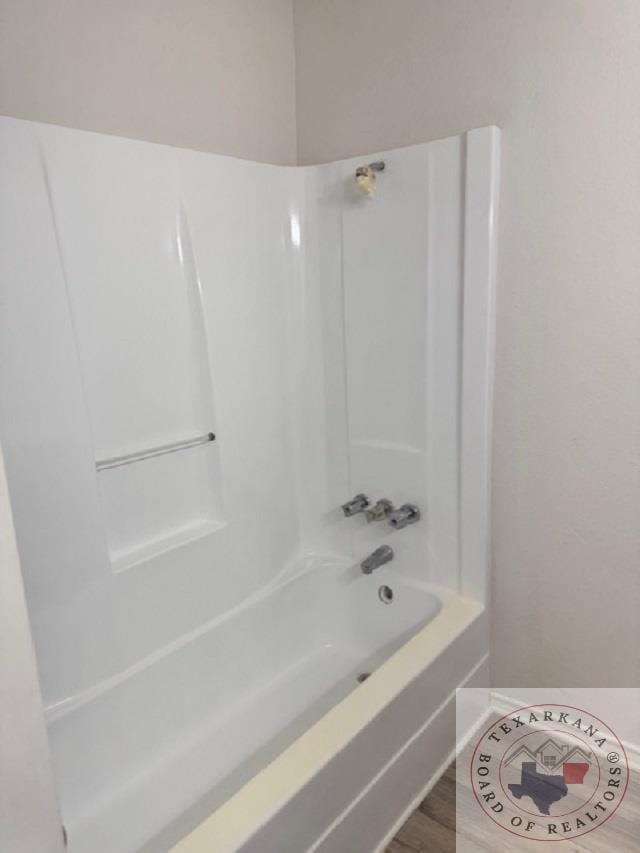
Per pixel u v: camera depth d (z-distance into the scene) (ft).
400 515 6.25
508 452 5.71
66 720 4.81
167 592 5.59
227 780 5.31
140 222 5.11
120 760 5.22
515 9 4.96
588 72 4.68
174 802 5.08
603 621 5.49
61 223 4.56
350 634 7.06
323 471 7.03
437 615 5.88
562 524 5.53
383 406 6.35
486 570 5.99
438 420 5.97
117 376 5.13
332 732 4.34
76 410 4.73
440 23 5.42
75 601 4.89
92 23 4.89
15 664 2.40
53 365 4.56
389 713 4.72
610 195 4.74
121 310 5.07
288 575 6.91
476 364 5.55
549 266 5.14
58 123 4.76
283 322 6.58
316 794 4.03
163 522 5.68
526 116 5.04
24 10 4.47
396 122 5.90
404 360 6.08
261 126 6.42
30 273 4.37
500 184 5.25
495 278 5.41
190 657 5.75
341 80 6.26
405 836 4.96
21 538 4.50
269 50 6.39
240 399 6.11
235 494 6.17
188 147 5.75
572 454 5.34
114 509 5.26
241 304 6.01
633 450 5.00
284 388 6.70
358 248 6.15
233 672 6.21
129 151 4.96
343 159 6.42
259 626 6.46
